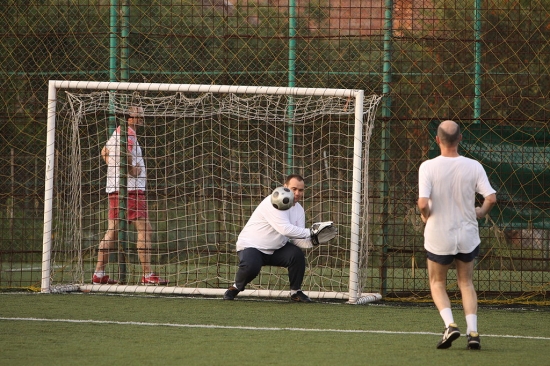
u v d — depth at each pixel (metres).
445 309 20.16
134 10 39.78
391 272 38.06
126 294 31.05
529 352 20.00
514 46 39.19
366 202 30.36
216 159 37.53
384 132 31.91
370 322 24.86
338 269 33.12
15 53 37.81
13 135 39.19
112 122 33.94
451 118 31.66
